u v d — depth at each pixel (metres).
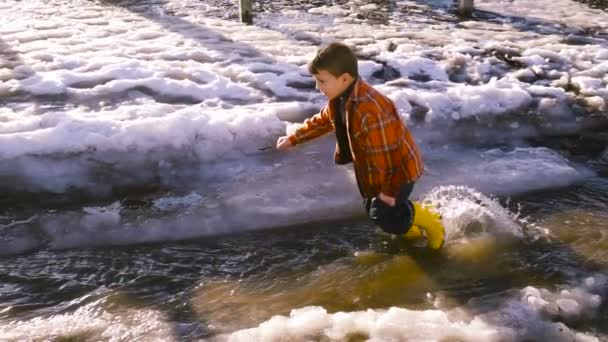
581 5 8.74
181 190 4.32
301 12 7.99
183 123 4.69
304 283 3.49
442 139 5.12
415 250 3.79
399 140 3.26
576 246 3.84
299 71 5.97
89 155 4.45
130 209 4.12
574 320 3.18
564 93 5.75
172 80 5.52
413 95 5.44
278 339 3.01
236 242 3.86
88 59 5.98
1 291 3.38
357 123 3.24
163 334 3.07
